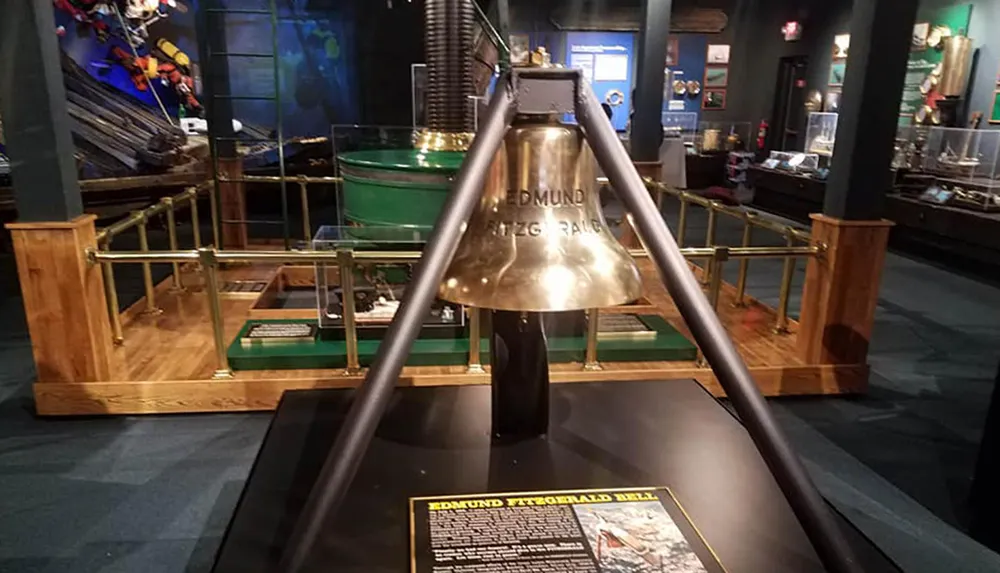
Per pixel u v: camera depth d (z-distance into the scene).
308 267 5.31
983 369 4.00
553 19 7.91
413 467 1.72
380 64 7.80
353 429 1.11
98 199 6.95
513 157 1.32
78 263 3.05
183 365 3.46
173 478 2.73
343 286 3.25
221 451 2.94
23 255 3.01
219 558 1.42
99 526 2.43
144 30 7.91
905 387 3.72
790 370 3.50
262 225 6.88
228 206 5.80
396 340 1.12
